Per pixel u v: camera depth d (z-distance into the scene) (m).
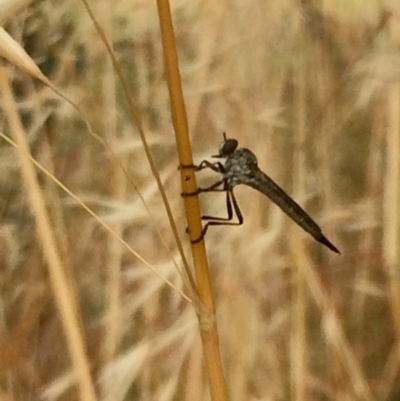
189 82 0.58
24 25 0.58
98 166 0.58
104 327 0.58
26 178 0.58
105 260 0.58
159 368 0.58
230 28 0.58
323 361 0.58
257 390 0.58
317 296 0.58
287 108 0.58
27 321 0.58
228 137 0.58
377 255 0.58
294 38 0.58
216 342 0.56
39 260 0.58
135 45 0.58
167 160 0.58
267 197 0.58
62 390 0.58
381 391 0.58
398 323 0.58
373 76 0.58
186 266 0.56
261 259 0.58
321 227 0.58
